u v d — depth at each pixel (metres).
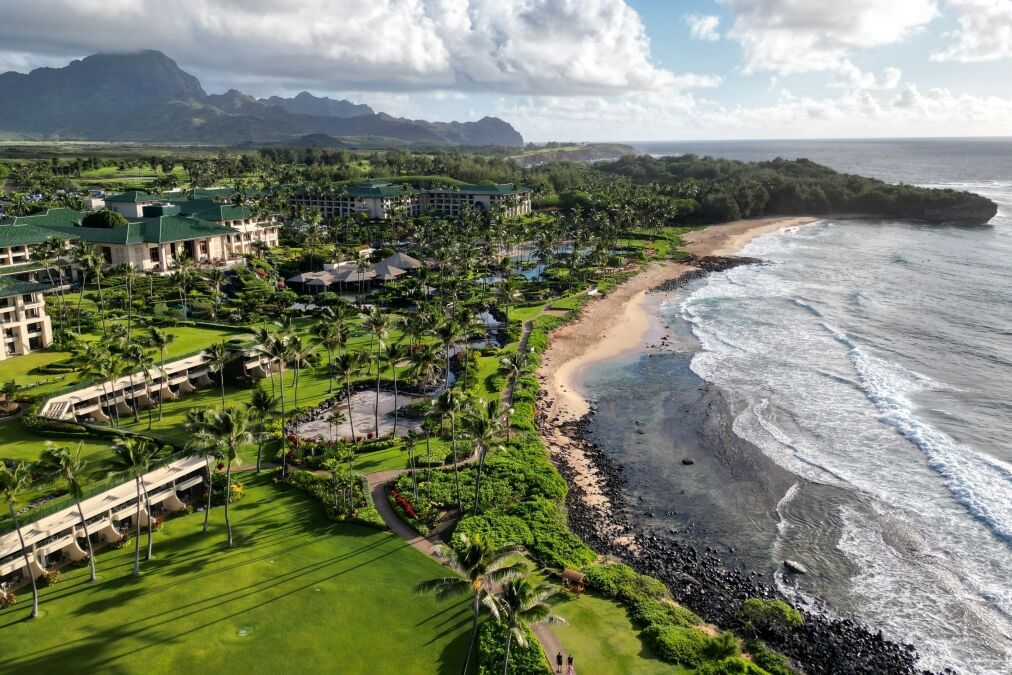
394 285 174.50
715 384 118.00
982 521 75.75
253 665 51.16
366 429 96.75
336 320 117.12
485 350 131.12
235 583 61.31
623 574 64.75
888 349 133.62
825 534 74.44
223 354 101.44
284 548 67.44
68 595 59.16
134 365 93.50
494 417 74.44
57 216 191.00
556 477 83.56
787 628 59.25
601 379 122.00
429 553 67.44
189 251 189.00
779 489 83.75
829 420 102.56
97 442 76.94
